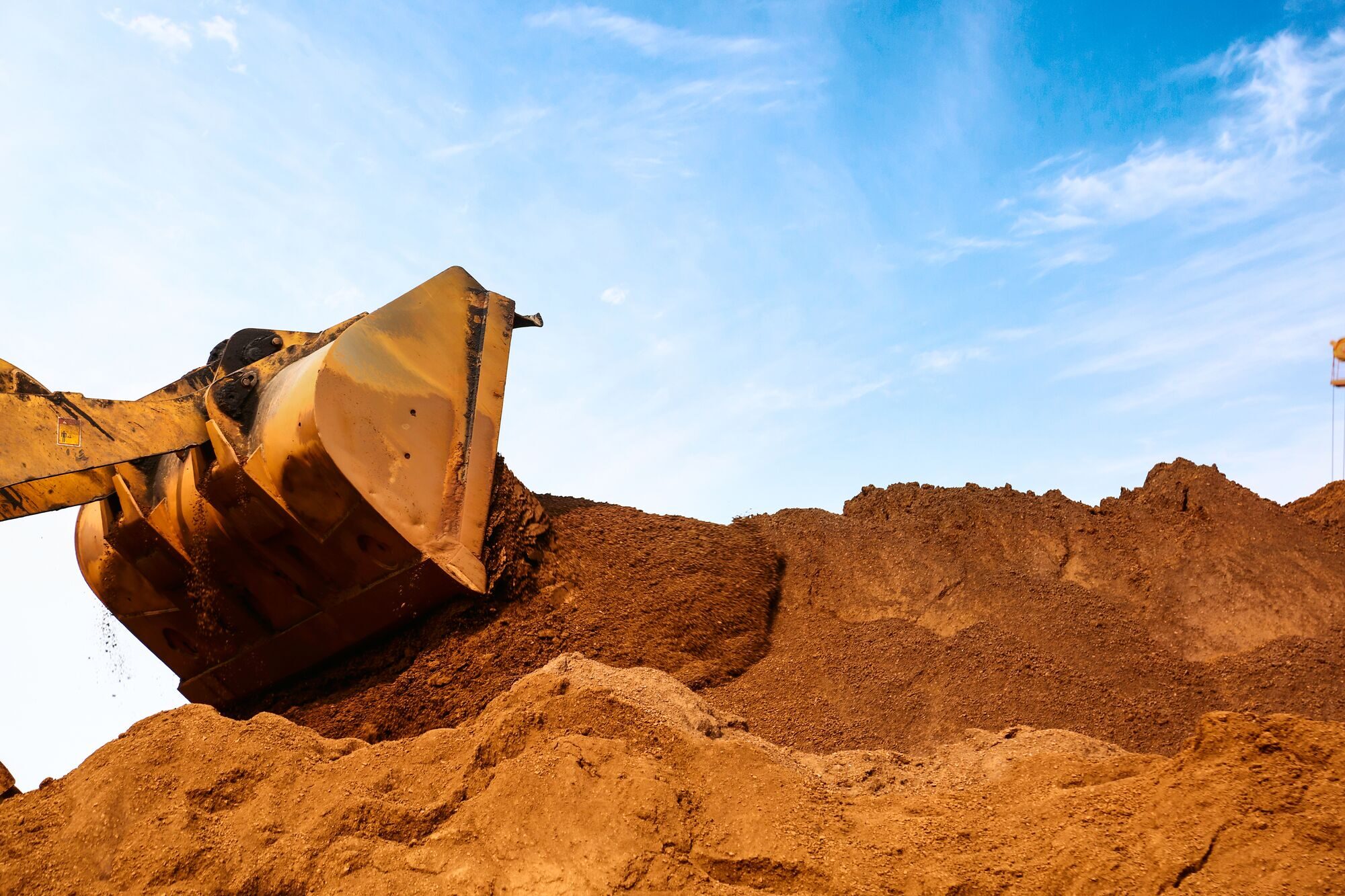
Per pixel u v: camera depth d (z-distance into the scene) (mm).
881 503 11914
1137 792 5086
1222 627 9555
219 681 10055
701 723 6418
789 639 9992
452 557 9109
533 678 6418
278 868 5051
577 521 10695
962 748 6980
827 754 7766
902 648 9547
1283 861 4375
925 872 4918
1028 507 11258
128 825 5359
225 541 9281
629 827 5129
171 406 9031
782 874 5066
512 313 11047
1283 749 4852
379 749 5934
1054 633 9555
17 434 7719
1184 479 11023
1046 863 4801
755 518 11711
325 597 9258
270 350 10148
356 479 8680
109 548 10062
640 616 9578
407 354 9672
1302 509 11320
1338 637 9125
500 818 5203
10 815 5473
